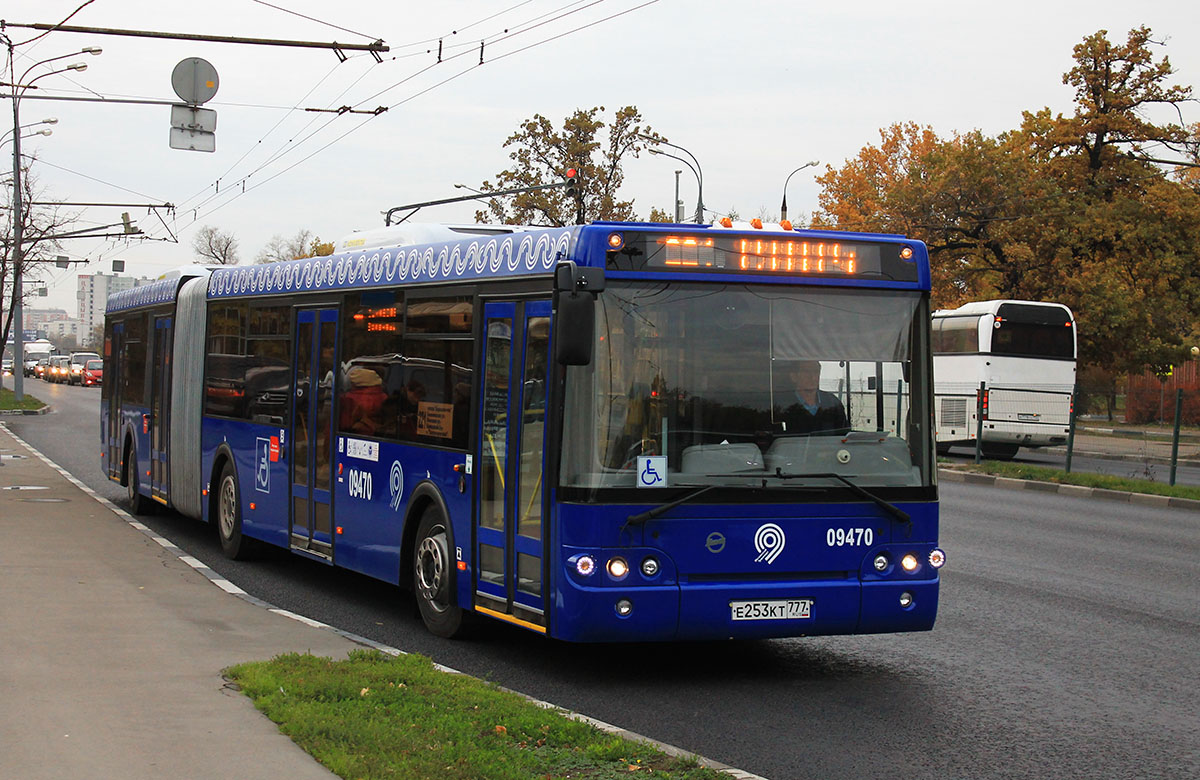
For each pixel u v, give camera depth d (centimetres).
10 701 685
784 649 964
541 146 4781
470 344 945
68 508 1709
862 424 848
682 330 823
